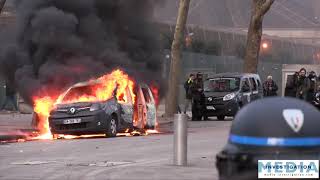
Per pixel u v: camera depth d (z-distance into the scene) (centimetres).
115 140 3966
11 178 2395
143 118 4531
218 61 8862
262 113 1380
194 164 2764
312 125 1354
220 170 1424
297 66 9925
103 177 2395
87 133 4091
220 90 6178
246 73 6625
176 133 2720
